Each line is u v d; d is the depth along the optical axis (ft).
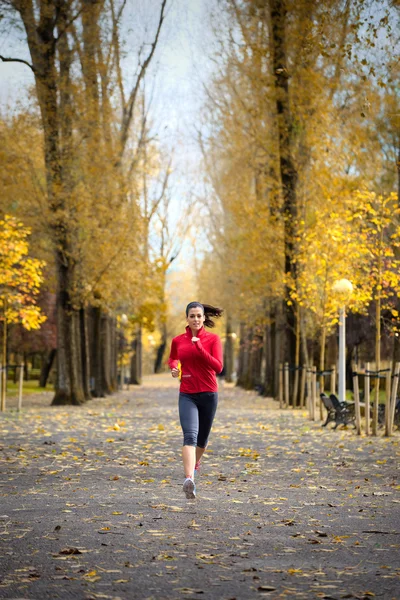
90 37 108.99
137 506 29.40
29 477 37.27
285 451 49.29
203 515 27.71
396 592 18.17
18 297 89.97
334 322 86.12
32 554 21.75
